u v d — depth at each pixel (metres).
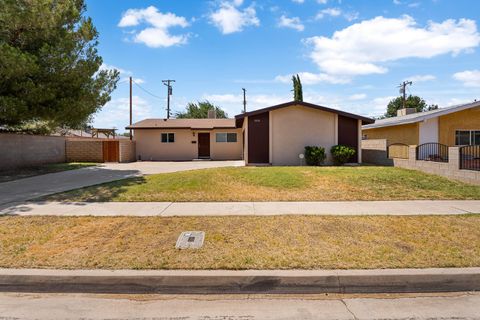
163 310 3.50
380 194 9.05
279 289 3.93
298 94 27.55
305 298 3.78
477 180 10.00
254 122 17.03
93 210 7.25
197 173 12.01
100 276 3.95
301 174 11.64
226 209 7.35
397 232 5.56
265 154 17.03
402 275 3.95
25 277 3.99
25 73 11.85
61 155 21.38
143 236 5.36
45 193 9.38
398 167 14.03
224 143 26.03
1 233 5.55
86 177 12.96
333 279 3.94
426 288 3.95
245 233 5.50
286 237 5.29
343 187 9.84
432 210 7.23
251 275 3.95
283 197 8.72
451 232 5.56
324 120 17.05
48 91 12.53
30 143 18.22
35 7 11.92
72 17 13.62
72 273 4.00
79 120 14.79
